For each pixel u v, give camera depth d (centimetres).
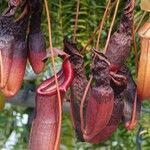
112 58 111
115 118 114
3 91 112
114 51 111
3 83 111
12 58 112
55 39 150
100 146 188
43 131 108
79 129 113
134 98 115
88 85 111
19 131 192
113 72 111
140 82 113
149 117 171
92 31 150
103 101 108
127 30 112
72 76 109
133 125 116
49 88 109
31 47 116
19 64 113
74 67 112
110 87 108
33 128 109
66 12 149
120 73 114
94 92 108
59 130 106
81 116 111
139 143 174
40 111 108
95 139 114
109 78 108
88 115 110
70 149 189
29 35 117
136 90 115
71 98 113
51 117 108
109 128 114
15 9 112
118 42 111
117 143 180
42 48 117
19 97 168
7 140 197
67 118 186
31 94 168
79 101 112
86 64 149
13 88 113
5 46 111
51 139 107
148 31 113
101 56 107
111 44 112
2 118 193
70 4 149
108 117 109
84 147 191
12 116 193
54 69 105
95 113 109
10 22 112
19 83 114
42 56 117
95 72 108
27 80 168
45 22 148
